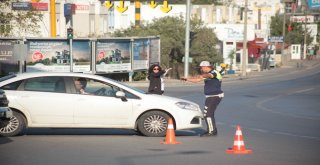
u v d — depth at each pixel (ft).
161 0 265.95
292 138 74.18
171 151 60.54
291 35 571.28
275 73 325.62
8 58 190.70
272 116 104.73
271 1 556.51
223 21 411.75
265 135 77.15
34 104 70.23
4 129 70.13
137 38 215.51
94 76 72.23
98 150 60.70
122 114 71.41
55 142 66.64
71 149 61.21
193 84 220.02
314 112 113.60
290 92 173.47
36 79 71.31
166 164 52.47
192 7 399.44
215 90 73.87
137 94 72.43
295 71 353.31
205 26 284.20
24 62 187.52
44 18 269.64
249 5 554.05
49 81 71.41
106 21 317.83
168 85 213.25
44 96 70.49
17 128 70.33
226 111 113.29
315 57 632.38
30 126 70.59
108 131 78.54
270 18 547.49
